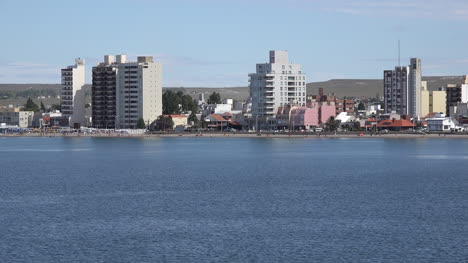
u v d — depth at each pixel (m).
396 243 118.19
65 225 132.75
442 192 177.62
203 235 123.75
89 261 108.25
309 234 124.56
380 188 185.75
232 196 169.62
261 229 128.62
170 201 161.25
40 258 109.94
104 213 145.00
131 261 108.06
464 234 124.50
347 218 139.38
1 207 153.50
